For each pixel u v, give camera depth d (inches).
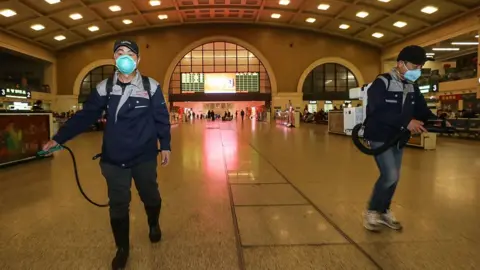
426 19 1079.0
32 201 163.9
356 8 1091.9
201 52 1524.4
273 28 1414.9
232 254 103.8
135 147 98.0
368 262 97.7
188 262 98.9
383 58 1428.4
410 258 100.0
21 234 121.1
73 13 1067.3
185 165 260.2
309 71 1428.4
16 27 1075.9
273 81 1429.6
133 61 91.9
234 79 1509.6
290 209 147.8
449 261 97.8
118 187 98.2
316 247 108.1
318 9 1160.2
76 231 123.8
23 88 1215.6
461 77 1077.1
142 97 98.9
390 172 115.6
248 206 152.8
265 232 121.1
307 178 211.3
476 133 520.4
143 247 109.6
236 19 1322.6
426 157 302.8
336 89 1472.7
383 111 113.4
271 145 399.9
